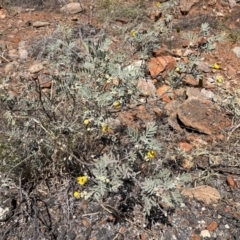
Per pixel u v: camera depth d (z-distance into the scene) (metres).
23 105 0.83
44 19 1.47
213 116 1.04
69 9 1.51
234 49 1.35
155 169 0.86
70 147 0.80
